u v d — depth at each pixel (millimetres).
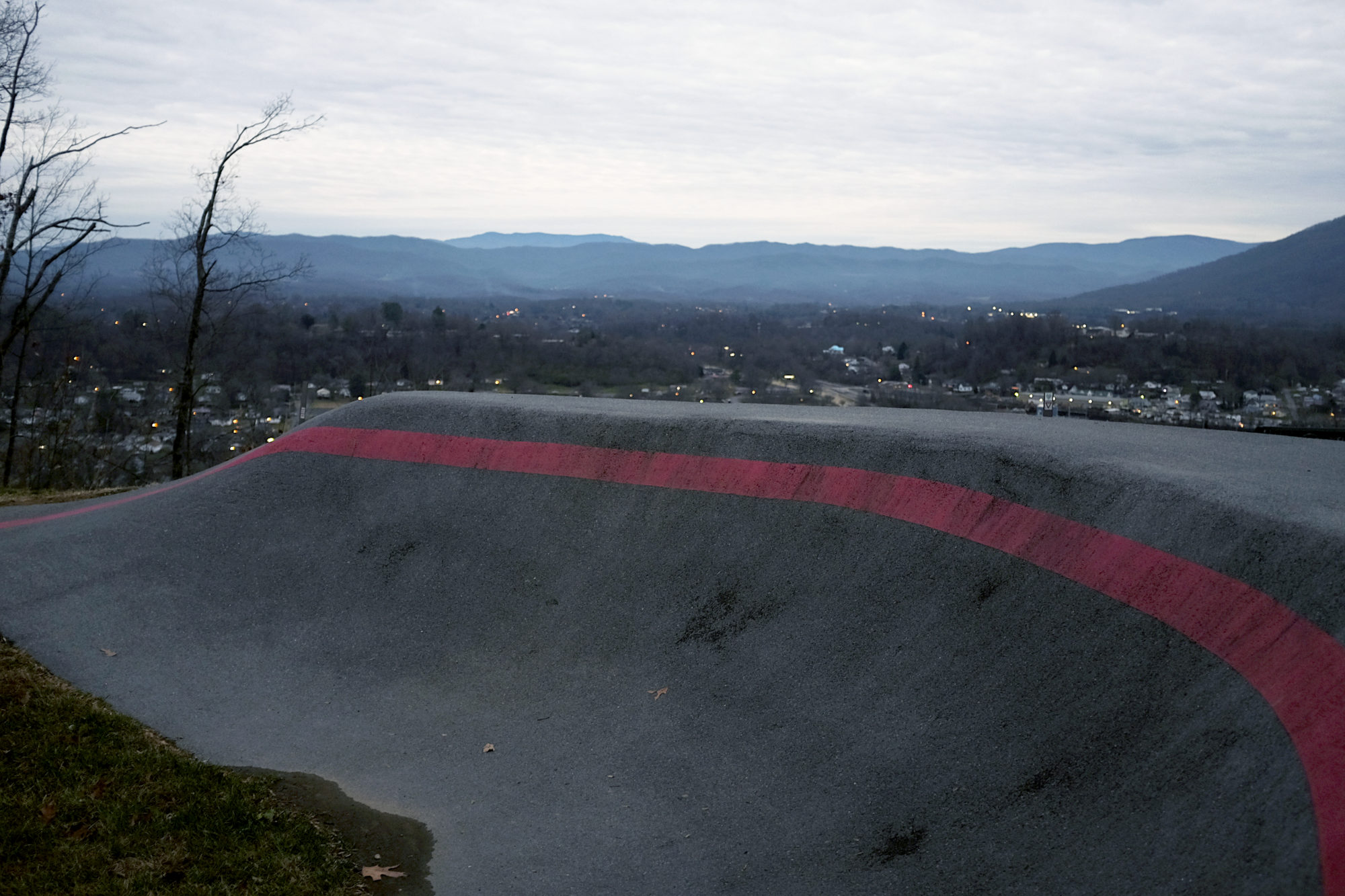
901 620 8016
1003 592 7617
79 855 5785
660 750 7531
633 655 8875
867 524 9227
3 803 6199
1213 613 6117
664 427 11578
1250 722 5188
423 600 10273
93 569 10891
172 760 7070
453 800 7078
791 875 5949
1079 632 6801
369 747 7867
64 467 27453
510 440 12375
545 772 7402
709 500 10398
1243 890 4246
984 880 5371
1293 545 6062
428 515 11555
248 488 12648
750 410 13000
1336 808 4238
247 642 9727
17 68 19078
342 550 11297
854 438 10305
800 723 7453
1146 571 6812
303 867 6020
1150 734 5672
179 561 11180
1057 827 5473
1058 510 7973
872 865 5836
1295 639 5453
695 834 6500
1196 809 4910
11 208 19969
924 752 6629
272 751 7762
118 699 8375
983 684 6945
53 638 9398
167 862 5844
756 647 8469
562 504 11125
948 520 8703
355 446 13086
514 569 10430
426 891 6000
